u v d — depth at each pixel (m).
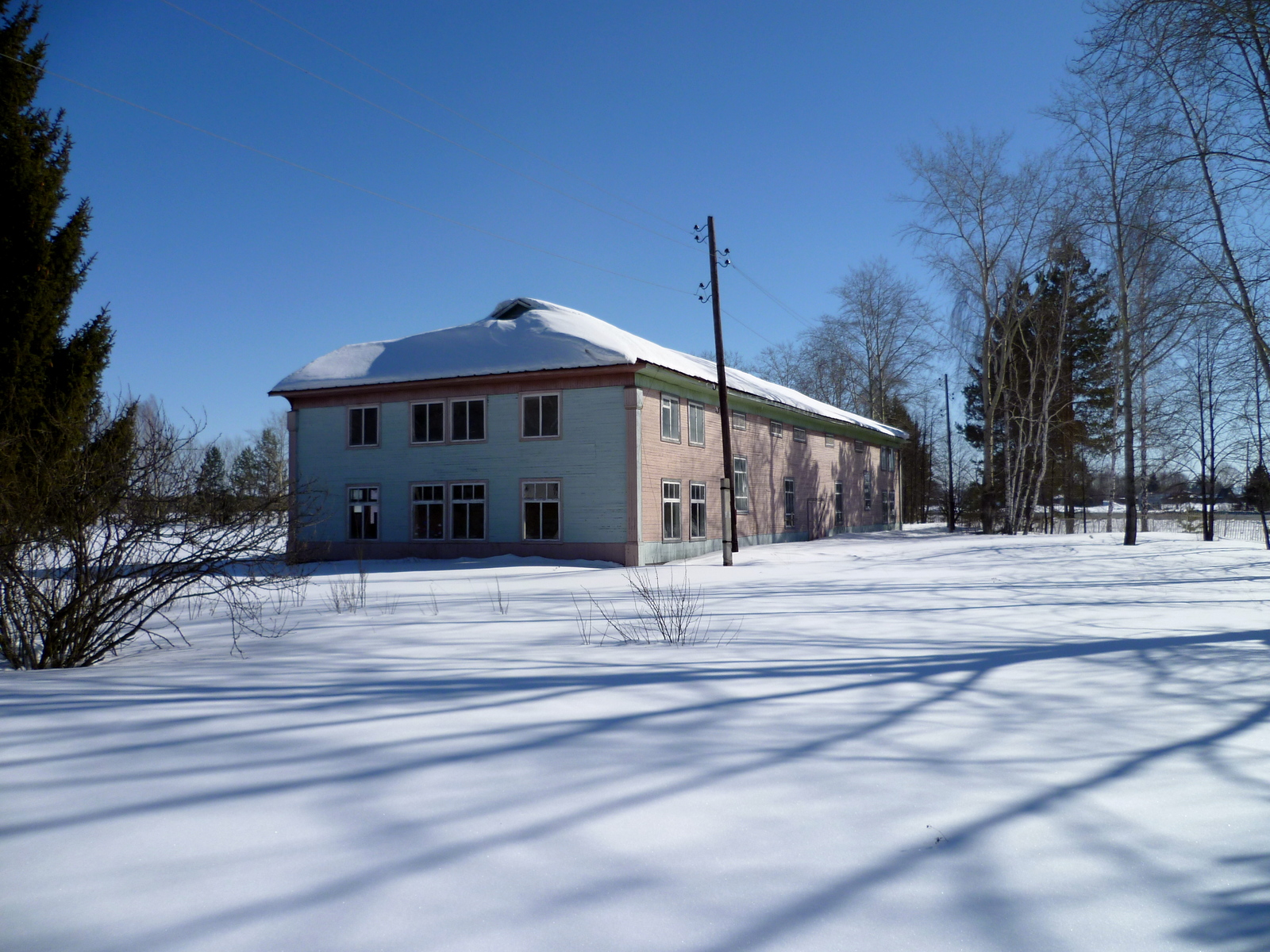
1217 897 2.37
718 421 25.94
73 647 6.70
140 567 6.97
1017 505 37.88
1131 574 14.49
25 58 16.92
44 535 6.58
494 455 22.20
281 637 7.93
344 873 2.50
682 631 7.53
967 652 6.58
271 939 2.11
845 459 38.16
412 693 5.12
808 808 3.09
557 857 2.63
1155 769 3.58
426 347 23.92
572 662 6.21
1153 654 6.43
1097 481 53.88
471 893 2.37
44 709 4.66
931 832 2.85
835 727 4.30
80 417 15.52
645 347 24.31
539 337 22.50
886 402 52.81
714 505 25.23
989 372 33.38
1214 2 11.25
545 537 21.58
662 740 4.03
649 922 2.21
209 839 2.77
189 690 5.22
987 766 3.62
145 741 3.99
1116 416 35.09
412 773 3.50
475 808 3.08
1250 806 3.12
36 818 2.97
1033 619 8.65
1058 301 37.38
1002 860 2.63
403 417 23.20
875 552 23.34
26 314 15.98
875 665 6.04
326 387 23.58
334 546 23.66
